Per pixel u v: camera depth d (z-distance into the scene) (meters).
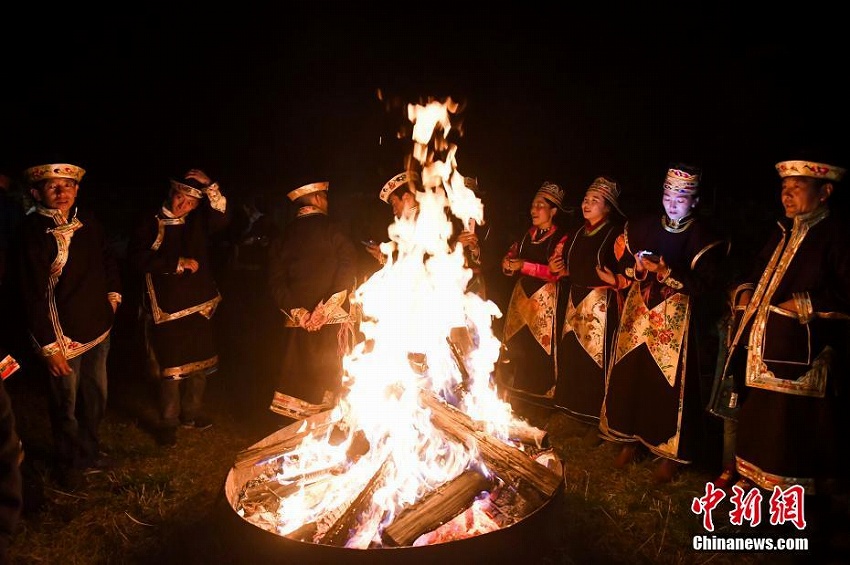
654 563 2.98
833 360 2.93
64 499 3.46
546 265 4.54
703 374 4.95
